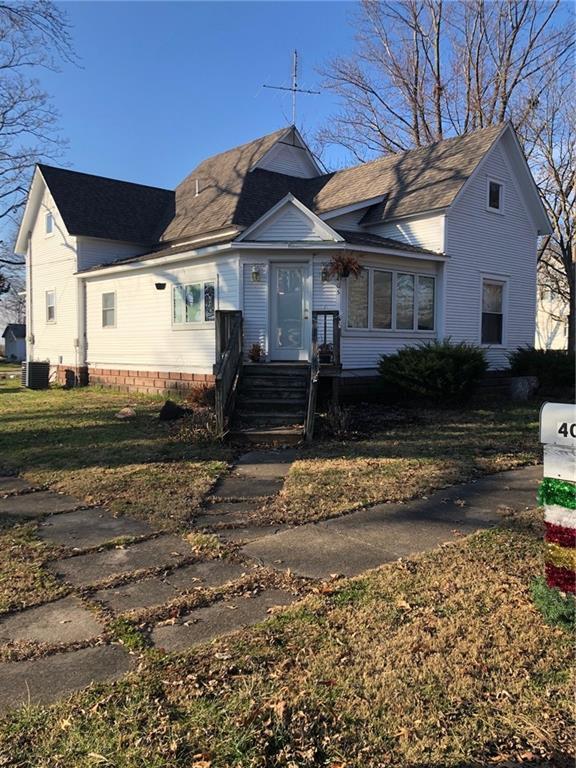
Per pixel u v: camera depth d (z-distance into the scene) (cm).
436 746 248
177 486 674
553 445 346
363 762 240
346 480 690
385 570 431
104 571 441
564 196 2275
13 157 2456
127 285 1666
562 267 2762
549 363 1532
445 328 1473
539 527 525
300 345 1316
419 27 2727
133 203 2033
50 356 2078
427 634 337
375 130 2961
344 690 286
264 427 979
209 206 1703
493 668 304
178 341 1485
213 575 432
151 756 243
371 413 1185
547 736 254
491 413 1196
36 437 983
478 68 2602
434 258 1397
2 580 424
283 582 416
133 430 1041
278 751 246
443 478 696
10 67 2106
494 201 1600
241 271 1305
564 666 306
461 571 427
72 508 603
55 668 310
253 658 314
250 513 581
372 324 1352
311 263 1292
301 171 1916
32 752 246
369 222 1540
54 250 2005
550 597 353
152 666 309
